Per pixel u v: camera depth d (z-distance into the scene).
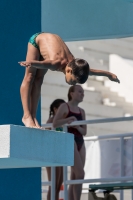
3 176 30.53
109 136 33.38
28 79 24.22
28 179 31.09
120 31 37.34
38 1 31.12
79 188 32.88
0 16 30.00
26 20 30.66
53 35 23.73
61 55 22.92
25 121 24.30
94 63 58.47
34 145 24.17
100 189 32.81
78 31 37.94
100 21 37.69
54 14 38.28
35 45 23.78
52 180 32.69
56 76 55.56
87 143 34.75
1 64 29.84
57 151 25.11
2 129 23.45
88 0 37.94
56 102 35.56
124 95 58.84
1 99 29.61
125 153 32.66
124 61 59.62
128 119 31.34
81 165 33.00
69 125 32.66
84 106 56.47
